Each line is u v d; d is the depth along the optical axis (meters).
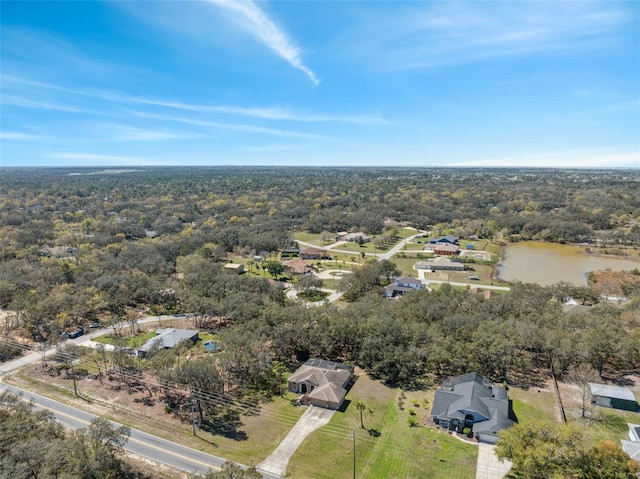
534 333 73.94
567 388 69.00
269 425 59.03
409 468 50.31
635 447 51.44
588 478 43.06
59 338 81.62
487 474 49.03
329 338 76.12
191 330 90.56
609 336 70.88
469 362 69.88
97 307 102.81
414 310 86.94
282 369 74.62
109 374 73.31
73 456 43.12
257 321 81.88
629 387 68.50
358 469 50.28
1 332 90.44
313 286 121.06
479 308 90.12
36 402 64.50
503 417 57.03
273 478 48.72
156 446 54.22
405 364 70.12
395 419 60.41
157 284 111.00
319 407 63.59
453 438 55.97
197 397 64.50
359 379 71.75
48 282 114.06
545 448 44.03
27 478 40.28
